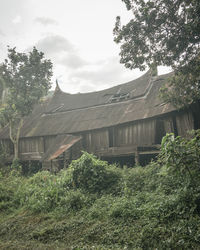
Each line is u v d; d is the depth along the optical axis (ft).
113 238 16.98
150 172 29.50
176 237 15.03
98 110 64.90
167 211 18.26
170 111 39.60
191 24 29.32
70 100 83.61
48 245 17.71
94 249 15.80
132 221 19.01
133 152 48.01
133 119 47.29
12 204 30.78
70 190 29.27
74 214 23.62
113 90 73.97
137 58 37.86
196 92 34.37
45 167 59.36
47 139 67.15
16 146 68.69
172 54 36.01
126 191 25.63
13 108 65.41
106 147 55.11
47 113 79.71
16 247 17.93
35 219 24.29
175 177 20.97
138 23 35.45
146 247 15.35
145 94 57.47
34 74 69.05
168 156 18.75
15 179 42.86
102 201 25.21
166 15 33.78
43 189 31.12
